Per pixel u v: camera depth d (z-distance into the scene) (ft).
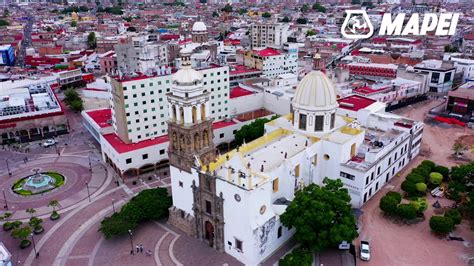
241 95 565.53
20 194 401.49
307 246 290.56
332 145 352.08
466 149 484.74
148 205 334.85
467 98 590.55
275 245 302.25
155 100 451.53
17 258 301.84
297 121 374.02
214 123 511.40
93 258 299.79
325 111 358.23
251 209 271.69
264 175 284.00
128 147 433.07
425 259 288.30
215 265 288.10
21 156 499.10
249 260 285.23
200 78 295.69
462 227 324.60
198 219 310.65
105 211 366.22
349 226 280.10
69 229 339.16
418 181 369.09
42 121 553.64
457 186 363.56
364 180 345.92
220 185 282.77
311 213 275.59
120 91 422.82
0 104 570.05
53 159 487.20
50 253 307.37
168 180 424.87
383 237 314.14
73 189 409.69
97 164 469.57
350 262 285.84
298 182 340.18
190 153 302.45
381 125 447.83
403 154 426.10
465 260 286.05
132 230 331.77
